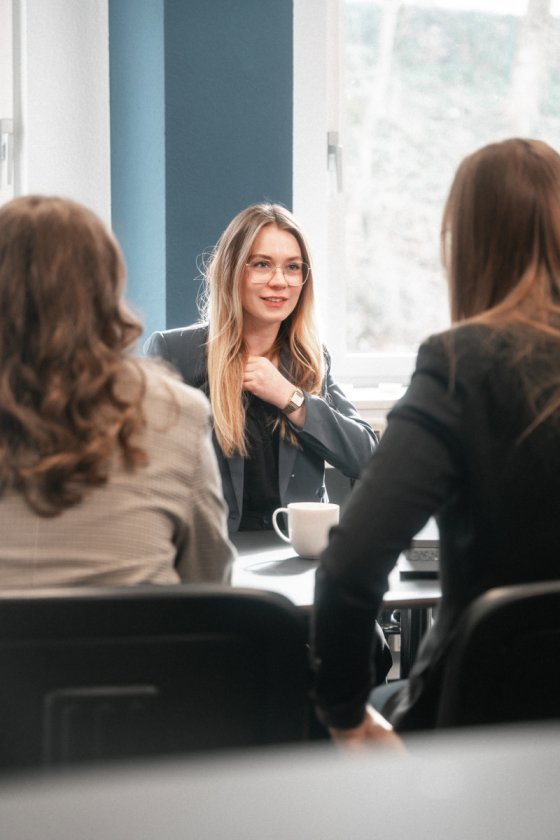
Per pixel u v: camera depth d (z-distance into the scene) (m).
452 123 3.44
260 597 0.96
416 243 3.45
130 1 2.95
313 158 3.23
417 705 1.20
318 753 0.15
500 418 1.10
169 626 0.95
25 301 1.14
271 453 2.22
